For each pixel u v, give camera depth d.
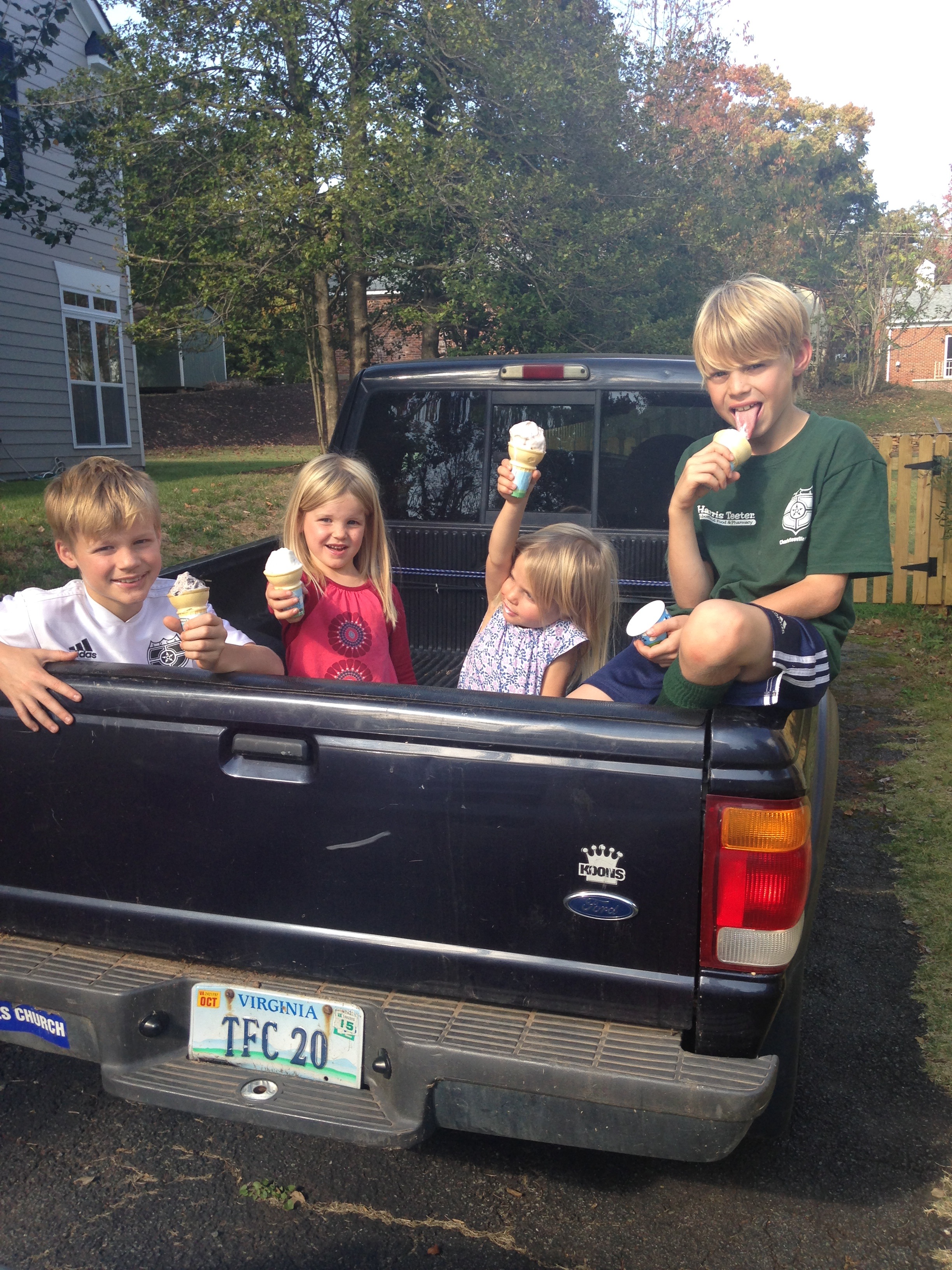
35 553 9.11
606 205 13.03
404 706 2.03
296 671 2.96
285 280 13.50
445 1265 2.29
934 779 5.39
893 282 32.94
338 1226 2.40
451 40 12.27
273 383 41.88
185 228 13.27
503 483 2.89
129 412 19.45
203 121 12.52
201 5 12.67
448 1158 2.65
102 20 16.77
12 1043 2.32
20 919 2.36
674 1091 1.88
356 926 2.12
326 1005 2.13
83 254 17.69
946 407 32.06
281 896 2.16
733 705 1.99
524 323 12.64
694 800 1.89
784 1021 2.19
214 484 14.96
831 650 2.28
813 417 2.40
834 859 4.45
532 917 2.02
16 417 16.27
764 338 2.28
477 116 12.88
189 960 2.25
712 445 2.31
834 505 2.28
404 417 4.29
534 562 2.84
